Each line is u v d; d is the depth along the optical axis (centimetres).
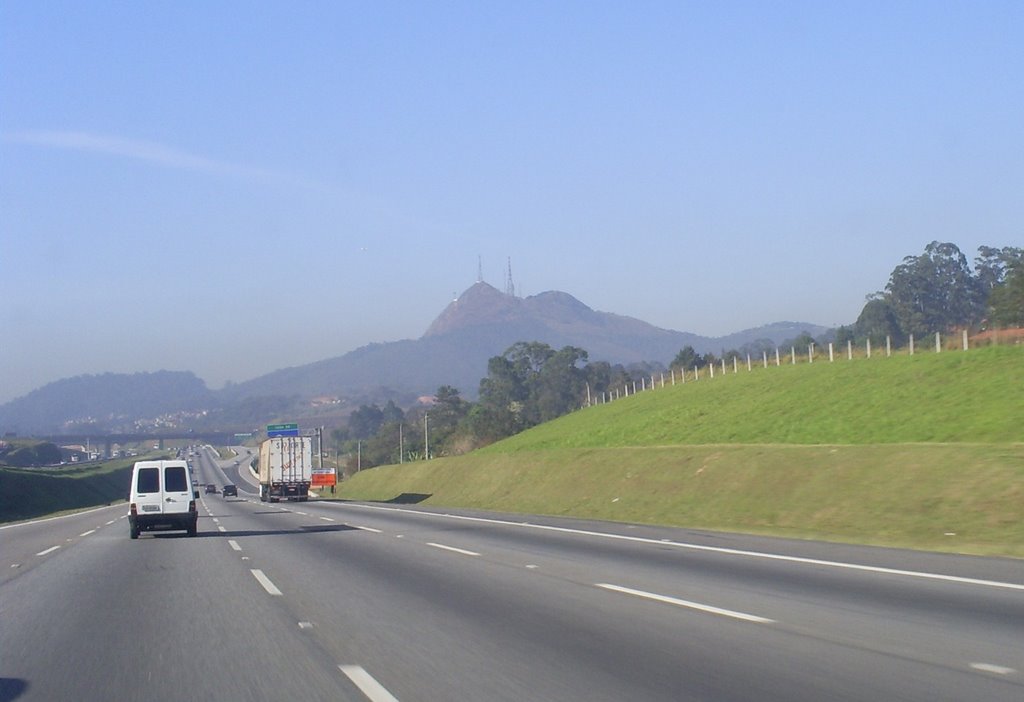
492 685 1222
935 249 14700
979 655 1298
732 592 1895
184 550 3334
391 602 1942
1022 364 5316
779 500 3991
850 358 7625
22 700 1224
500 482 7588
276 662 1402
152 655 1488
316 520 5141
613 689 1184
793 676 1215
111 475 19100
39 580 2539
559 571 2342
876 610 1639
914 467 3619
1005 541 2611
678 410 7969
